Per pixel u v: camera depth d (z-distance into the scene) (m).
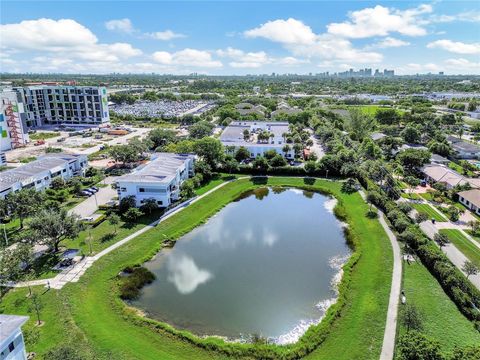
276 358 40.06
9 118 138.25
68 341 41.53
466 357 31.80
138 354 40.31
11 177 84.81
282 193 99.69
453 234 66.56
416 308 46.66
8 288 52.03
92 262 59.75
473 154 120.44
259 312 48.78
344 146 125.94
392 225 72.88
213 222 80.12
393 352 40.09
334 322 45.81
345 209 84.75
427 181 98.50
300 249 67.25
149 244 67.31
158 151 121.81
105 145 142.50
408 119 174.38
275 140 142.50
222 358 40.22
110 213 77.50
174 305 50.16
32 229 60.28
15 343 35.06
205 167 103.19
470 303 46.34
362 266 59.12
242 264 61.75
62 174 98.62
